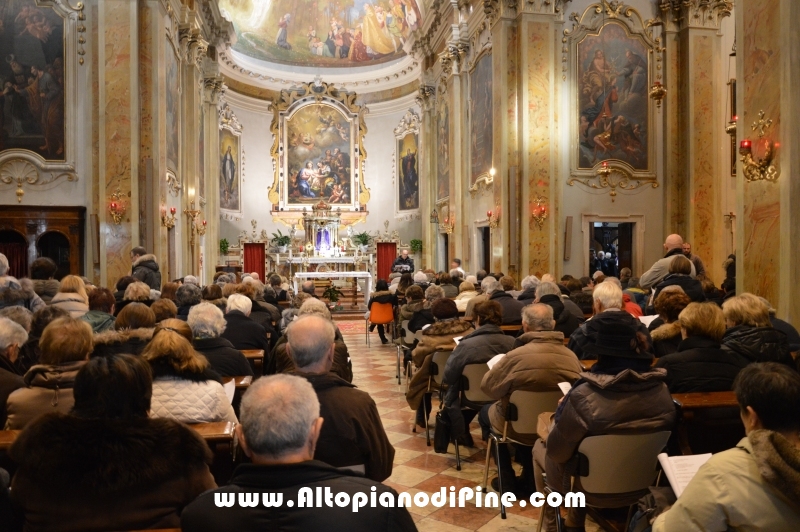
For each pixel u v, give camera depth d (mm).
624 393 3082
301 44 27484
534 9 14086
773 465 1823
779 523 1863
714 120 14594
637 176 14773
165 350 3227
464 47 18312
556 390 4293
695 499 1976
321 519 1784
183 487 2248
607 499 3252
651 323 5699
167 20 14094
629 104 14766
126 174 12492
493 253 15320
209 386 3256
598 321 3275
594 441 3113
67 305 5773
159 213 12930
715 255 14602
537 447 3889
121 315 4418
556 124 14414
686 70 14562
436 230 23016
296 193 27656
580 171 14547
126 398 2262
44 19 12641
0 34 12500
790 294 6953
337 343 5129
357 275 20531
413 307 8984
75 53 12750
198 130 18781
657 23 14539
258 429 1873
